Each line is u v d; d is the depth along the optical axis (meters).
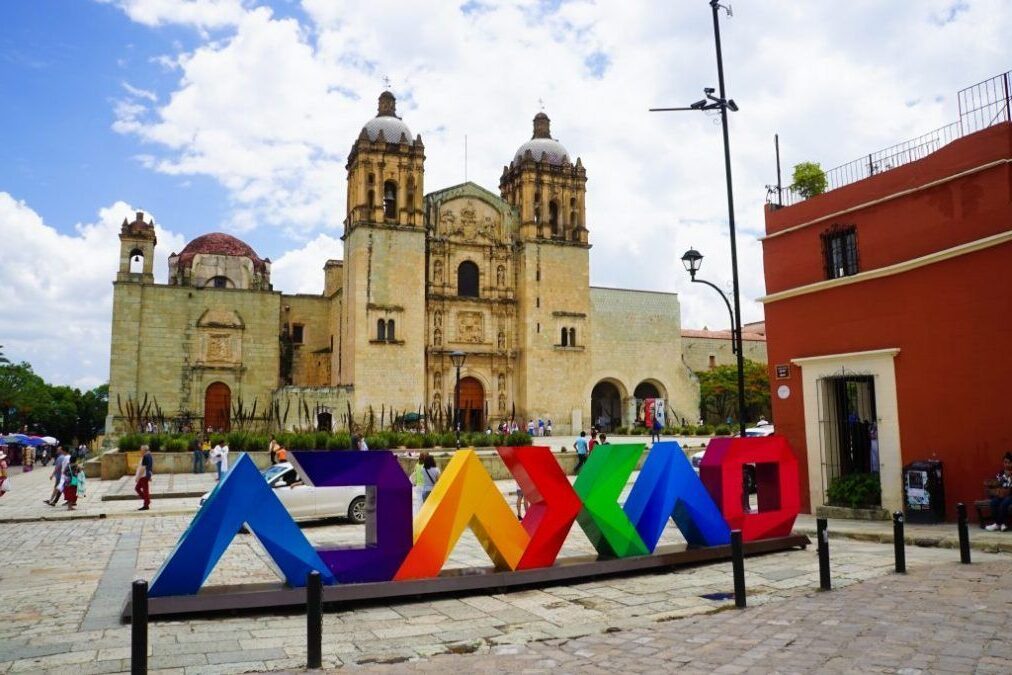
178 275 69.50
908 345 19.95
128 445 41.75
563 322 68.75
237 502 11.48
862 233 21.58
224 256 69.12
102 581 14.06
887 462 20.27
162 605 10.75
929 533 17.08
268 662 8.94
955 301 18.89
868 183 21.56
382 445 43.91
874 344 20.88
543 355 67.44
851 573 13.74
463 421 66.31
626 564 14.01
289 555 11.62
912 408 19.77
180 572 11.05
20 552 17.88
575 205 71.25
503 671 8.56
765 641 9.45
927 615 10.37
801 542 16.66
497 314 68.31
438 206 67.75
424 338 64.25
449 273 67.25
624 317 73.06
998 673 7.89
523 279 68.44
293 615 11.30
